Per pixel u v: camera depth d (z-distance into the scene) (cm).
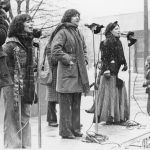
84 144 592
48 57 715
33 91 500
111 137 654
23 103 507
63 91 618
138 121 830
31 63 499
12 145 501
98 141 609
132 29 2397
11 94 498
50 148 547
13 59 494
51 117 762
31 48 500
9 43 494
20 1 1161
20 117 495
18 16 500
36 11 1146
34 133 690
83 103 1221
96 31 654
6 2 492
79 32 659
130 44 795
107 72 744
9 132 503
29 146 523
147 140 637
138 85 1659
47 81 729
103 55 748
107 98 760
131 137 655
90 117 891
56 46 612
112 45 743
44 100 929
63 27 638
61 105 629
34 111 897
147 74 998
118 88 773
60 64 624
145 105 1187
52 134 678
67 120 629
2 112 781
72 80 620
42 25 1175
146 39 1964
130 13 2375
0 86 461
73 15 641
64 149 544
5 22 464
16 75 489
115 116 771
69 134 631
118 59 756
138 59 2433
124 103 785
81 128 733
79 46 632
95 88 651
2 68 462
